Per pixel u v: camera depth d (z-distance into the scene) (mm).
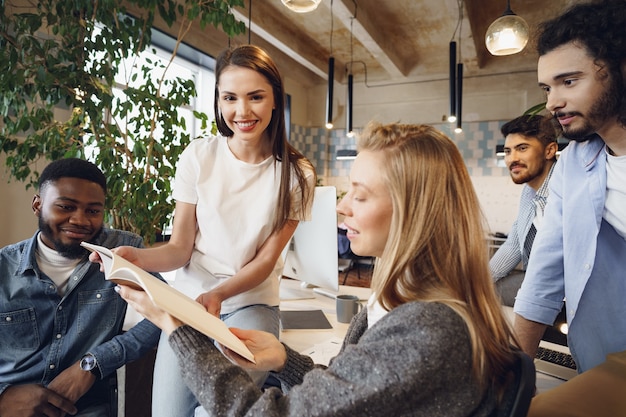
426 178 640
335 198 1764
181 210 1387
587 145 1186
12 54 1846
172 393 1167
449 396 541
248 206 1353
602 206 1135
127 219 2311
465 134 6402
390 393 532
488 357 576
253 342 916
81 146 2188
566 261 1204
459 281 625
